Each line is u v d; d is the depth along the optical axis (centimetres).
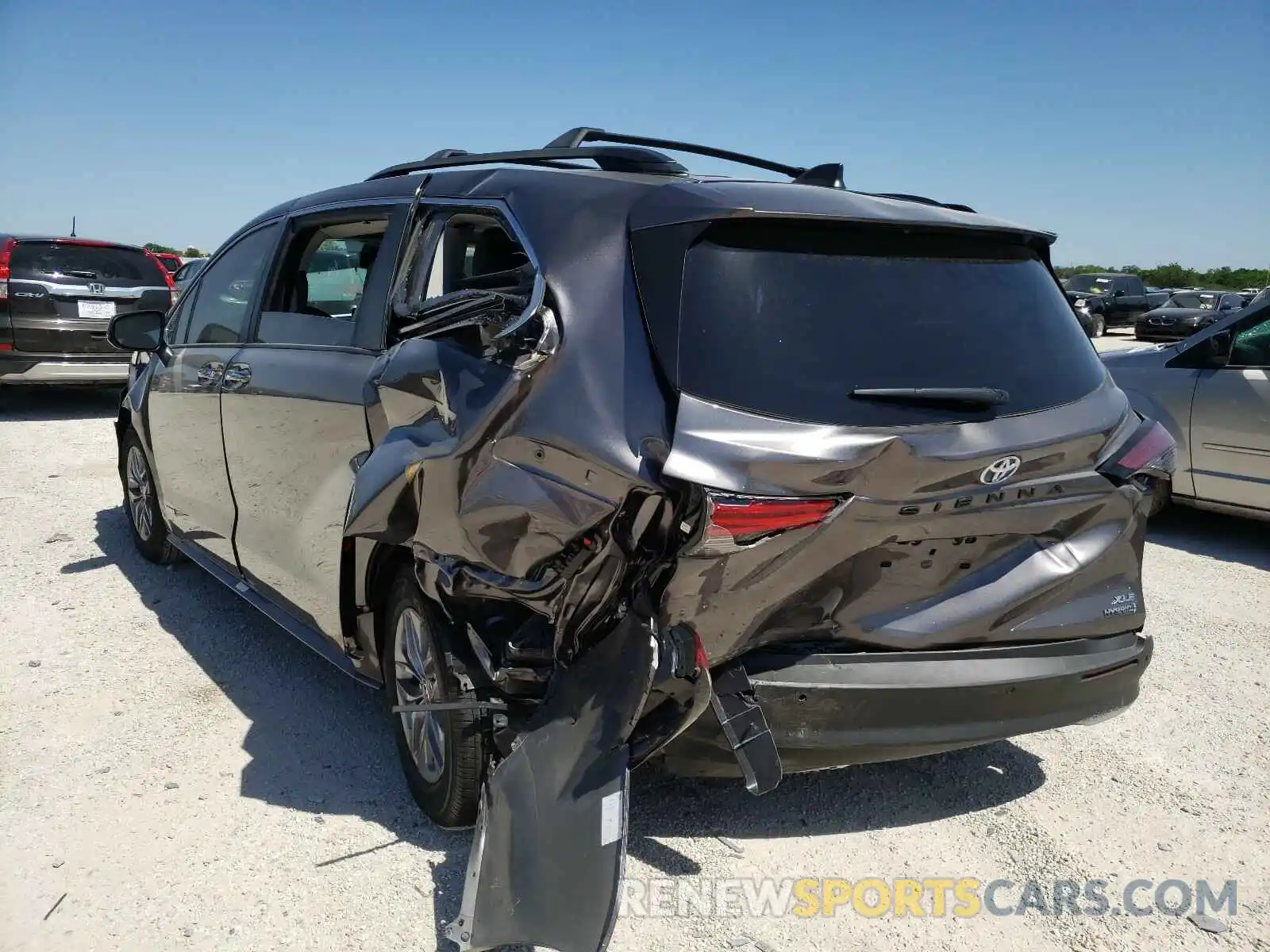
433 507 281
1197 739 400
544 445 257
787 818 336
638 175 304
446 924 278
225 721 391
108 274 1093
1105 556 303
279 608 418
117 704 402
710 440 245
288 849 311
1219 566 635
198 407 463
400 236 352
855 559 264
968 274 296
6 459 857
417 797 329
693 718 252
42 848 307
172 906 283
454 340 295
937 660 281
